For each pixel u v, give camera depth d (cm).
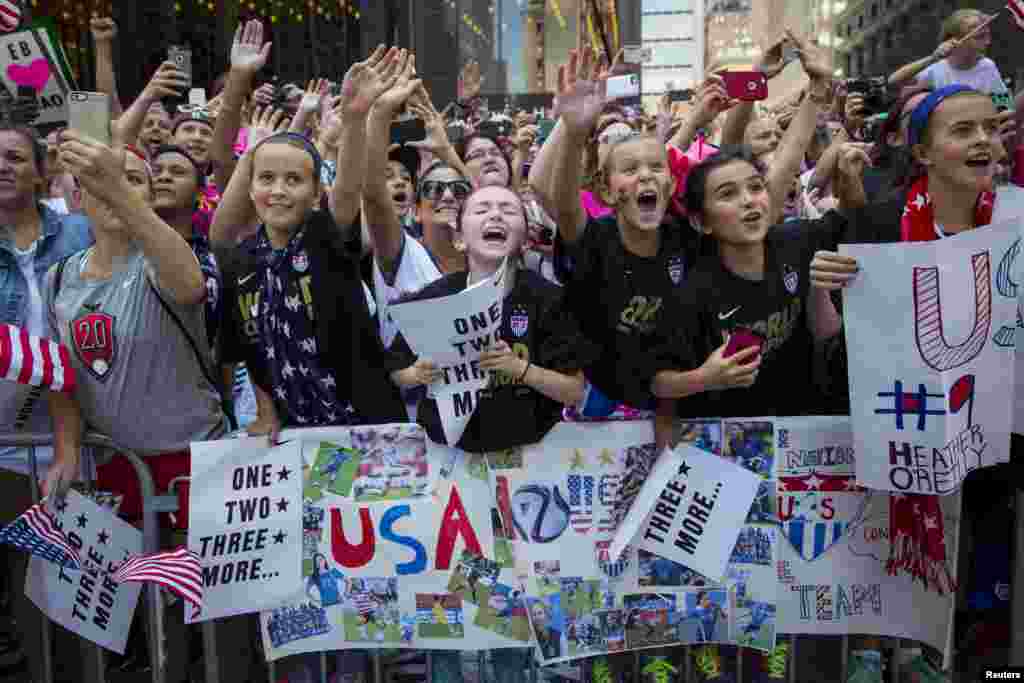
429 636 277
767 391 285
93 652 290
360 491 274
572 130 276
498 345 253
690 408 285
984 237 237
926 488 244
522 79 2062
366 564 276
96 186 246
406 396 322
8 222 323
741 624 278
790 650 281
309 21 1639
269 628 276
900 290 240
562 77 276
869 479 252
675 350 266
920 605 272
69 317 278
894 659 284
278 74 1562
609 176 288
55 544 263
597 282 289
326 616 277
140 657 318
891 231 275
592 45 276
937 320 237
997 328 243
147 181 326
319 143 446
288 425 285
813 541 275
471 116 770
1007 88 471
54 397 275
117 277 280
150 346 280
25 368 255
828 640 289
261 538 273
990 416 246
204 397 294
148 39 1312
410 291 315
